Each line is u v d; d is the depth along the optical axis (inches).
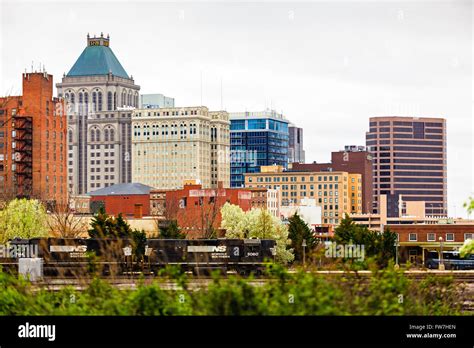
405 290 2204.7
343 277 2160.4
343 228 7253.9
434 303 2410.2
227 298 2003.0
